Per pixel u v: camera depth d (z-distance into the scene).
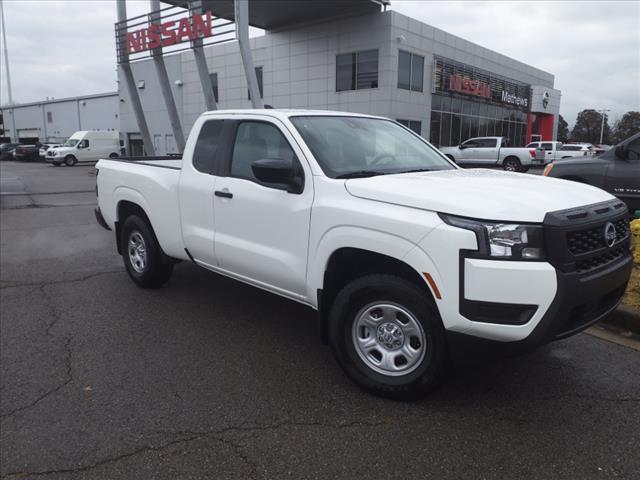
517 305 2.83
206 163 4.68
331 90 30.84
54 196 16.88
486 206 2.92
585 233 3.03
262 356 4.15
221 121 4.64
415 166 4.23
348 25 29.38
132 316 5.05
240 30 18.50
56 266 7.04
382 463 2.80
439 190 3.19
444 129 33.75
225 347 4.32
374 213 3.25
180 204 4.92
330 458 2.85
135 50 23.27
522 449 2.91
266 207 3.99
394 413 3.29
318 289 3.65
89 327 4.77
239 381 3.73
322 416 3.26
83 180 24.34
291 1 27.19
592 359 4.06
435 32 31.25
